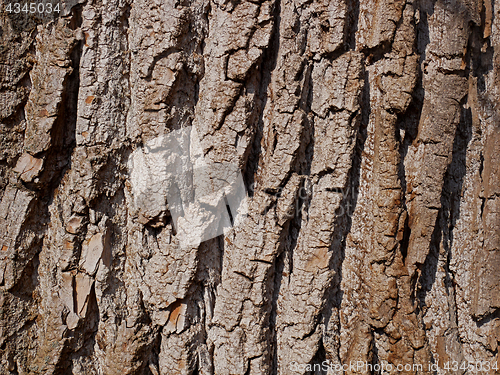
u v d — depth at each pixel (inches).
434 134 31.0
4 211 31.1
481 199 31.9
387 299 30.7
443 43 30.9
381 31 30.5
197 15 30.8
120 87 31.1
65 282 31.0
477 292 31.7
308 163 31.1
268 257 30.7
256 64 30.5
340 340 31.3
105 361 31.2
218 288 31.1
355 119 30.7
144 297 31.1
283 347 31.2
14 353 31.3
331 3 30.5
